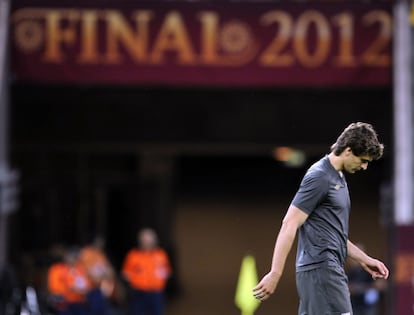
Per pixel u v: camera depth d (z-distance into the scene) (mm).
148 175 92500
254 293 26781
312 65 65812
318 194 27188
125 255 92125
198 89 79125
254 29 65812
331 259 27344
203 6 65875
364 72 65562
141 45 66062
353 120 80125
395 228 58250
